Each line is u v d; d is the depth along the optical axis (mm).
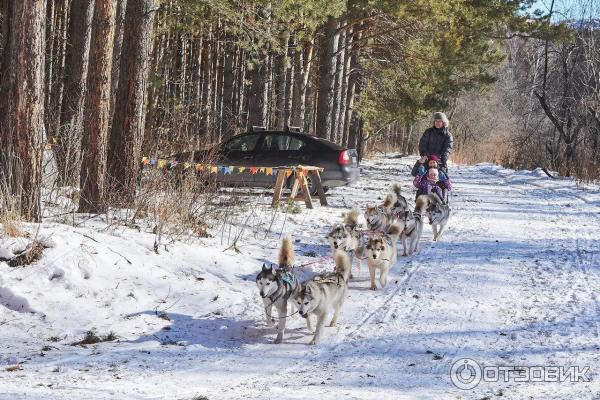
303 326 9367
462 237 16328
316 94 39344
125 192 13555
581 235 16750
